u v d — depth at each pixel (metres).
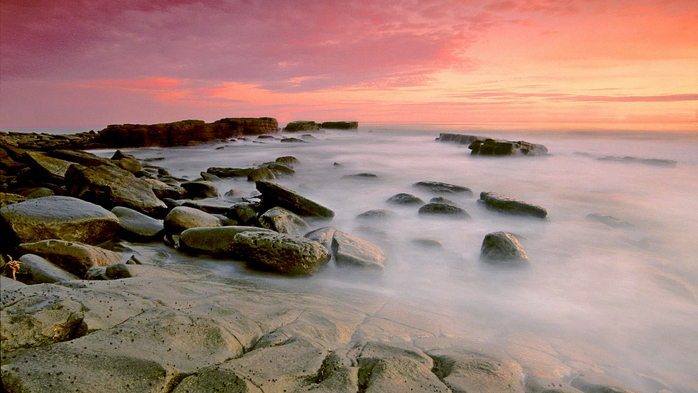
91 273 5.29
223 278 6.17
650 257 8.30
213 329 3.51
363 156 28.19
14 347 2.97
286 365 3.15
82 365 2.82
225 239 7.24
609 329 5.11
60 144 32.47
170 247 7.75
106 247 7.27
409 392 2.94
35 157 12.49
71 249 5.71
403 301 5.66
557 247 8.88
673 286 6.66
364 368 3.27
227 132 42.00
